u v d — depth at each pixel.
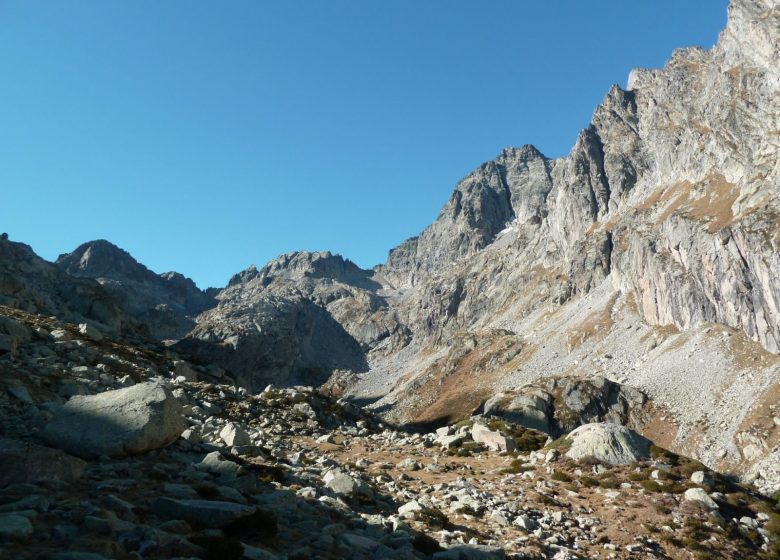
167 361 51.78
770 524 22.78
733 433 116.62
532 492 23.81
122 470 13.64
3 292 73.69
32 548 8.00
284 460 22.27
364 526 14.27
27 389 20.20
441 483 23.86
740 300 153.88
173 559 8.56
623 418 149.50
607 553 17.59
